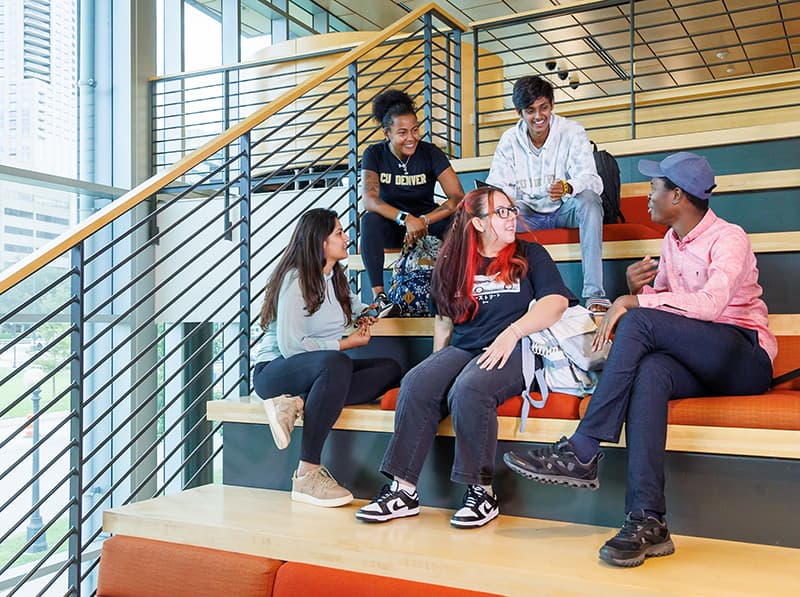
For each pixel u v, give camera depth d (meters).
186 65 7.12
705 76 10.02
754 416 1.71
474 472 1.90
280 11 8.19
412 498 2.01
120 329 5.59
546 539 1.78
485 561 1.61
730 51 9.01
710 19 7.97
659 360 1.78
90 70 5.78
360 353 2.66
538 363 2.02
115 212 2.25
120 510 2.12
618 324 1.90
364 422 2.21
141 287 5.60
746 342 1.87
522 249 2.13
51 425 5.26
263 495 2.30
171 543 2.00
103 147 5.80
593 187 2.57
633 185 3.20
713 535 1.77
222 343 6.32
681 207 1.99
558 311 2.00
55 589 5.13
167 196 5.77
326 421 2.18
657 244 2.46
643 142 3.31
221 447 2.50
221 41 7.59
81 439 2.17
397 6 8.44
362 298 3.01
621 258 2.51
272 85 5.90
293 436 2.35
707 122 5.67
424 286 2.59
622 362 1.76
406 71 3.80
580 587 1.50
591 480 1.77
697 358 1.81
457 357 2.07
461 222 2.14
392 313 2.64
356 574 1.73
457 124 4.21
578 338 1.99
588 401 1.91
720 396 1.88
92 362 5.60
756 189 2.61
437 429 2.05
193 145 6.51
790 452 1.67
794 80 5.36
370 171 2.90
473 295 2.10
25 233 5.18
